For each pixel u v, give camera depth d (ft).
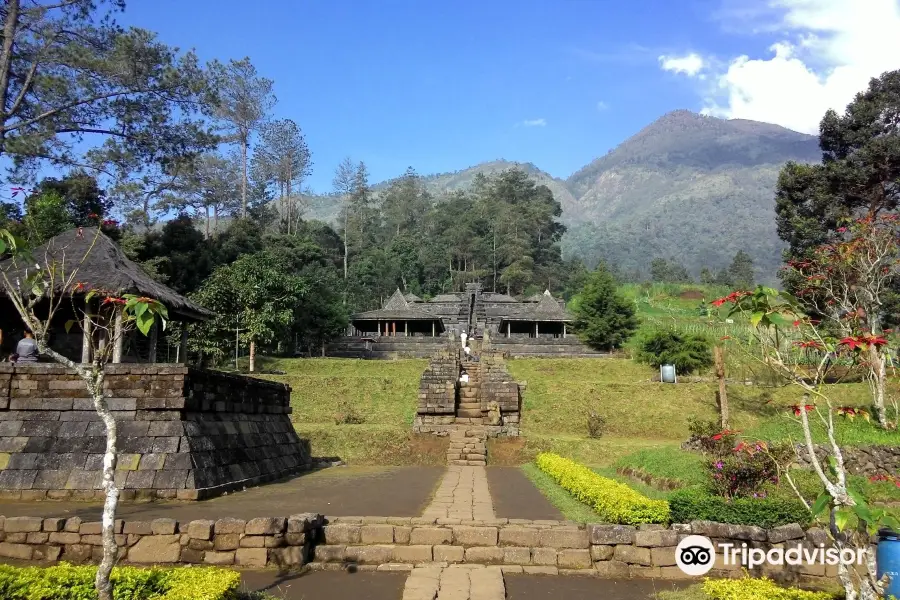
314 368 116.57
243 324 103.65
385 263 247.50
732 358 104.94
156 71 99.14
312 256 179.73
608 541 26.86
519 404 86.53
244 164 207.82
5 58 89.04
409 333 172.14
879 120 84.99
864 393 74.08
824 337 19.33
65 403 37.91
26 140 89.76
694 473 44.32
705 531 27.09
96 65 93.71
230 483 40.86
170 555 25.79
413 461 67.10
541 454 62.95
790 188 89.86
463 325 177.37
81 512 31.50
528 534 28.45
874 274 61.21
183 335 57.41
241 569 25.68
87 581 19.57
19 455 36.42
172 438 37.32
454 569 25.84
